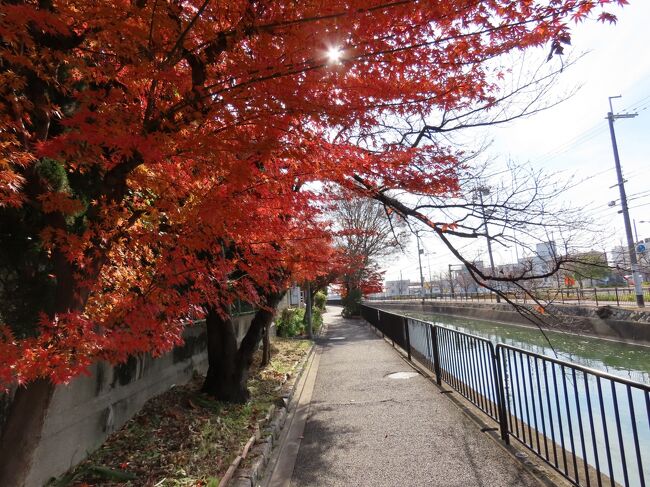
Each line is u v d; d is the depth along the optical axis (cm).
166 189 362
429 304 5144
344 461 488
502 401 524
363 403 743
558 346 2002
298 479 451
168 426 566
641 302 2212
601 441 654
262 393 797
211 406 659
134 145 257
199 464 453
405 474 440
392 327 1566
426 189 502
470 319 3784
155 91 342
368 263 2714
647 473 532
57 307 294
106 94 333
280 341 1730
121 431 546
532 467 441
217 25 318
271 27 297
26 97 312
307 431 615
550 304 508
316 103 318
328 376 1031
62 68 368
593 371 359
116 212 327
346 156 414
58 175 386
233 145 304
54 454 420
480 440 526
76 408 461
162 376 708
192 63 315
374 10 283
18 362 239
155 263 368
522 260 529
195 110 309
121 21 284
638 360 1625
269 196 396
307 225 511
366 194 530
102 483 408
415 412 661
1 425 360
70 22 310
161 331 324
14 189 251
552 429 423
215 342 718
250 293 486
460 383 742
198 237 344
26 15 243
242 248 479
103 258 319
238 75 310
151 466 445
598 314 2205
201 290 407
